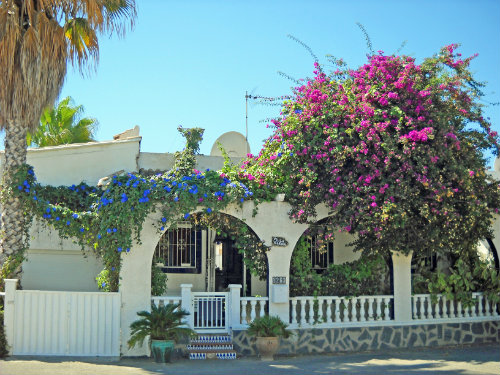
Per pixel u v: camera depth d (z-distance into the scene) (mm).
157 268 13875
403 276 14219
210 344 12461
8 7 12539
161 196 12367
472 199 13305
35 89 12531
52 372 10086
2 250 12602
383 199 12570
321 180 13156
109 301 12125
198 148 13531
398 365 11750
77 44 13484
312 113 13344
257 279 16781
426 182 12328
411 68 13227
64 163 16609
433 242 13273
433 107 13125
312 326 13328
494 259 15727
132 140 17250
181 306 12664
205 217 13312
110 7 13727
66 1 13039
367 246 13555
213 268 17016
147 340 12164
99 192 15875
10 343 11586
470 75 13945
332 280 13859
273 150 14109
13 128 12672
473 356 12922
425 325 14336
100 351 11969
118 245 12172
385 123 12562
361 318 13781
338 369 11219
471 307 15055
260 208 13297
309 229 13656
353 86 13484
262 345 12156
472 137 14109
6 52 12375
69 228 12648
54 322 11867
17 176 12578
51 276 16375
